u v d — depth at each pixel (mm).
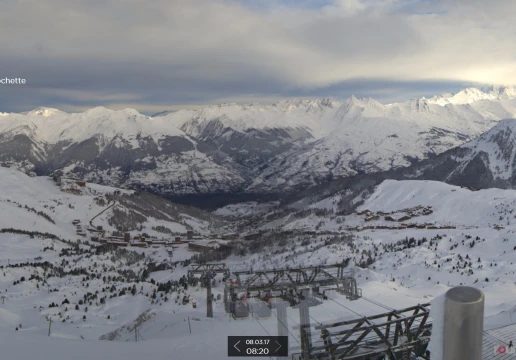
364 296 82688
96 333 88875
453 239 172750
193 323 68000
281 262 167625
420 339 25328
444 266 135875
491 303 89125
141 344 52125
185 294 118312
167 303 110188
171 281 155125
